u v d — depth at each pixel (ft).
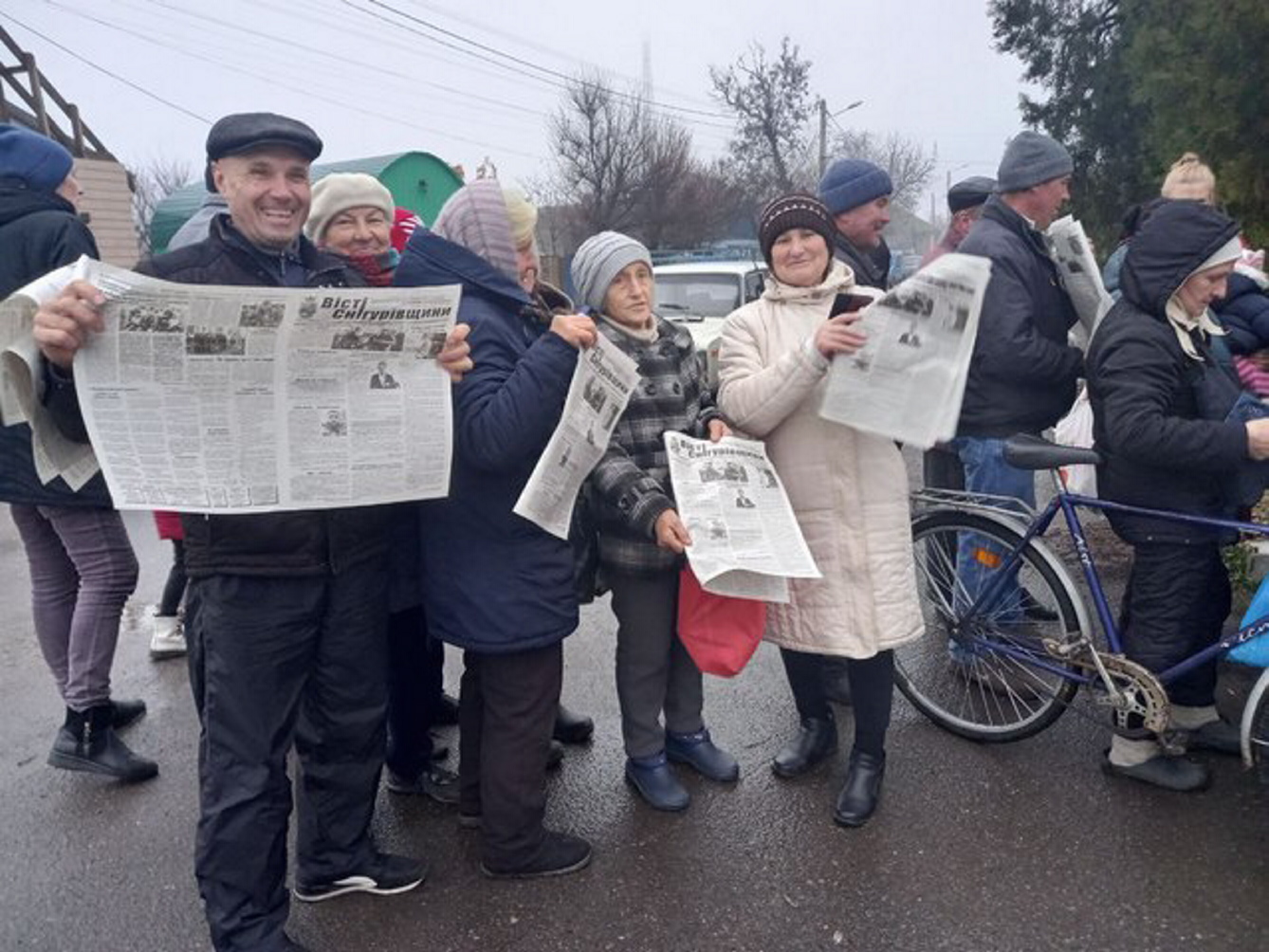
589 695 11.64
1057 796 9.01
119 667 12.79
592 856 8.44
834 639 8.61
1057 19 35.86
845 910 7.63
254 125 6.47
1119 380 8.42
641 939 7.42
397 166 39.68
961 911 7.55
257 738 6.84
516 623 7.56
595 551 8.84
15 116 39.24
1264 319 11.42
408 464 6.60
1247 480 8.46
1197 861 7.99
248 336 5.86
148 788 9.77
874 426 7.84
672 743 9.83
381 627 7.55
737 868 8.23
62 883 8.29
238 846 6.82
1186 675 9.27
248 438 6.13
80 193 10.36
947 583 10.34
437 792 9.45
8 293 8.69
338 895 8.00
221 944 6.88
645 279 8.48
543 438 7.11
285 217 6.70
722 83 90.12
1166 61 21.17
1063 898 7.63
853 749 9.12
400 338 6.30
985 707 10.21
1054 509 9.34
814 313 8.68
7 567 17.39
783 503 8.39
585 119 76.43
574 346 6.93
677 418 8.65
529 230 8.91
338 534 6.91
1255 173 19.35
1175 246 8.20
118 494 5.88
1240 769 9.29
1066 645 9.13
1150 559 8.79
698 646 8.59
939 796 9.11
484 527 7.49
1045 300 10.68
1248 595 12.16
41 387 5.79
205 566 6.63
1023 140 11.09
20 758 10.47
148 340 5.68
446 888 8.12
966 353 7.51
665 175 76.23
